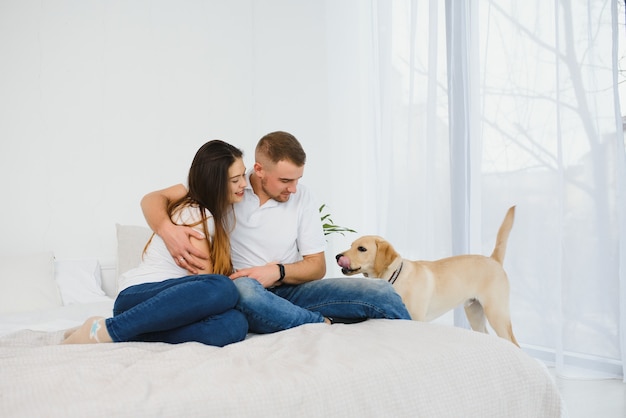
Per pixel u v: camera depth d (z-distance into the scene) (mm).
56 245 3219
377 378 1222
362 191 4008
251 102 3803
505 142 3098
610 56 2680
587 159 2736
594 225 2721
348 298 1783
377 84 3836
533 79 2994
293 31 3980
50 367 1168
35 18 3188
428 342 1399
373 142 3857
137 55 3439
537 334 2949
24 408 983
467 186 3279
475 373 1324
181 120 3564
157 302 1451
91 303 2789
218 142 1835
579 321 2758
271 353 1332
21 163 3150
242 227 1974
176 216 1781
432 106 3385
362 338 1433
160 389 1068
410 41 3562
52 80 3221
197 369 1174
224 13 3721
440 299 2361
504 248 2527
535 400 1371
